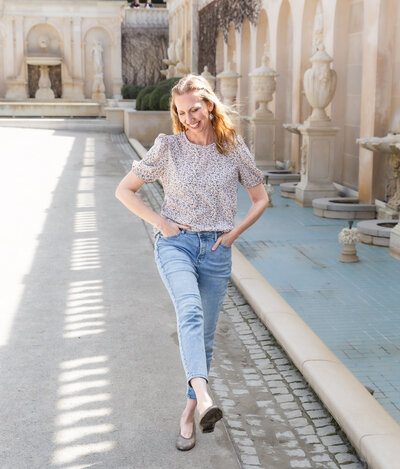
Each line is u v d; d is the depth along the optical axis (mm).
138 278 6102
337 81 11719
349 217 9711
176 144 3006
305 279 6609
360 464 2998
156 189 11844
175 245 3031
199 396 2592
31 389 3736
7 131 24047
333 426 3361
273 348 4441
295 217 9938
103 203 10305
